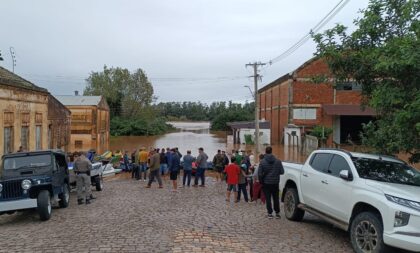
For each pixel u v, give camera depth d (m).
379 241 7.36
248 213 12.46
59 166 14.13
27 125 23.59
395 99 8.70
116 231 9.69
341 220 8.76
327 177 9.45
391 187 7.71
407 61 8.03
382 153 10.59
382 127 10.49
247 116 115.38
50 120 29.98
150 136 96.00
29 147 23.88
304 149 40.88
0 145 20.08
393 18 10.46
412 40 8.45
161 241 8.64
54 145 31.09
